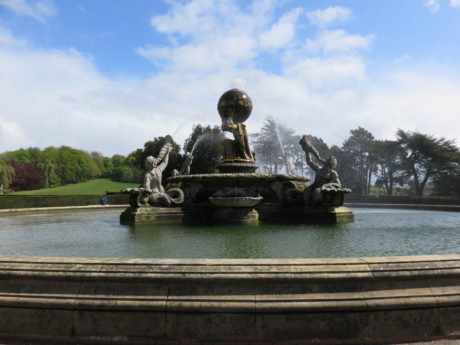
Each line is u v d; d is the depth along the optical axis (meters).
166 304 2.59
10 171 62.50
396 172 48.56
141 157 45.53
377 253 4.52
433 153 44.06
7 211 12.38
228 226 7.77
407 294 2.72
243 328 2.59
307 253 4.50
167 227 7.57
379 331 2.66
